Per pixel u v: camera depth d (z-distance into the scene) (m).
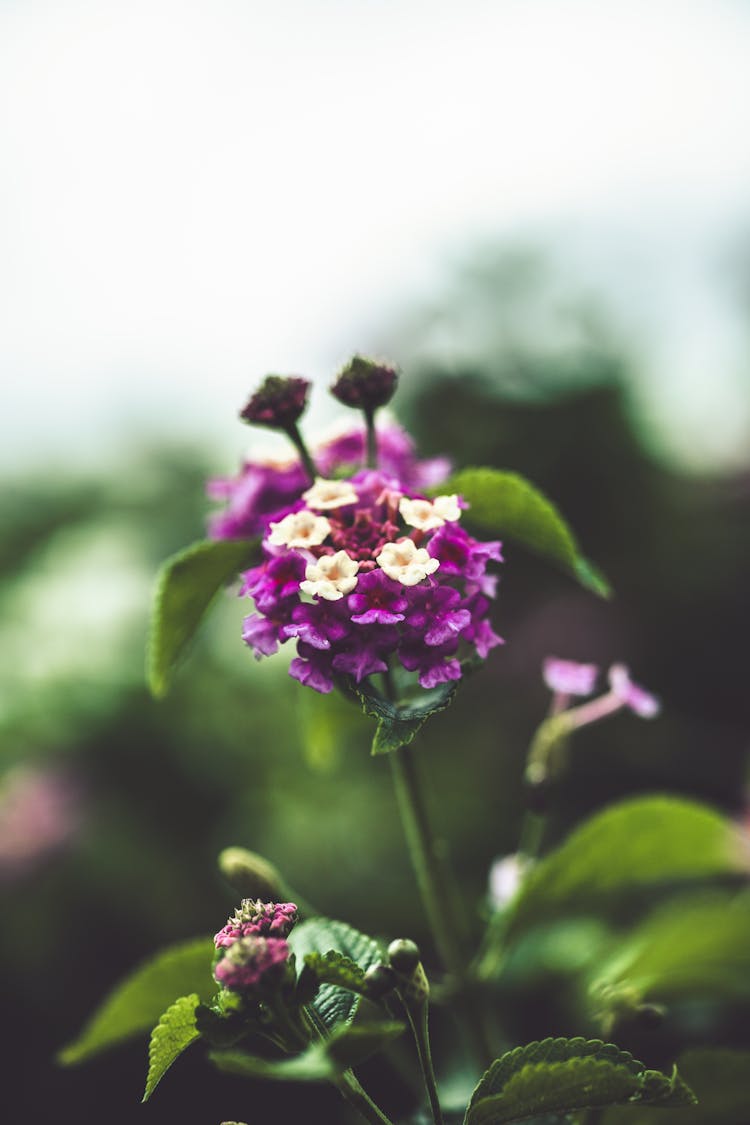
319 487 0.24
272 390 0.25
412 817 0.26
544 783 0.27
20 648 0.43
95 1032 0.26
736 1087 0.24
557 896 0.27
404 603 0.22
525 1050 0.22
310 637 0.22
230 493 0.27
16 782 0.42
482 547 0.23
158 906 0.41
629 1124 0.24
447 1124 0.24
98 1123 0.36
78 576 0.45
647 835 0.27
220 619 0.44
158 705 0.43
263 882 0.25
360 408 0.25
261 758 0.44
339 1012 0.22
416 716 0.22
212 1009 0.21
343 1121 0.34
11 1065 0.38
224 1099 0.35
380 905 0.41
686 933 0.28
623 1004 0.24
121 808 0.43
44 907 0.40
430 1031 0.33
